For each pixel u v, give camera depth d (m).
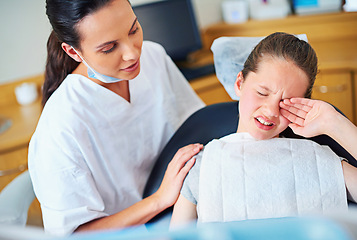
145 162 1.25
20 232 0.35
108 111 1.12
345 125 0.86
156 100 1.26
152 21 2.39
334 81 2.20
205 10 2.81
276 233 0.25
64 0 0.83
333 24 2.54
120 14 0.85
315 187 0.89
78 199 1.01
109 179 1.15
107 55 0.90
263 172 0.91
